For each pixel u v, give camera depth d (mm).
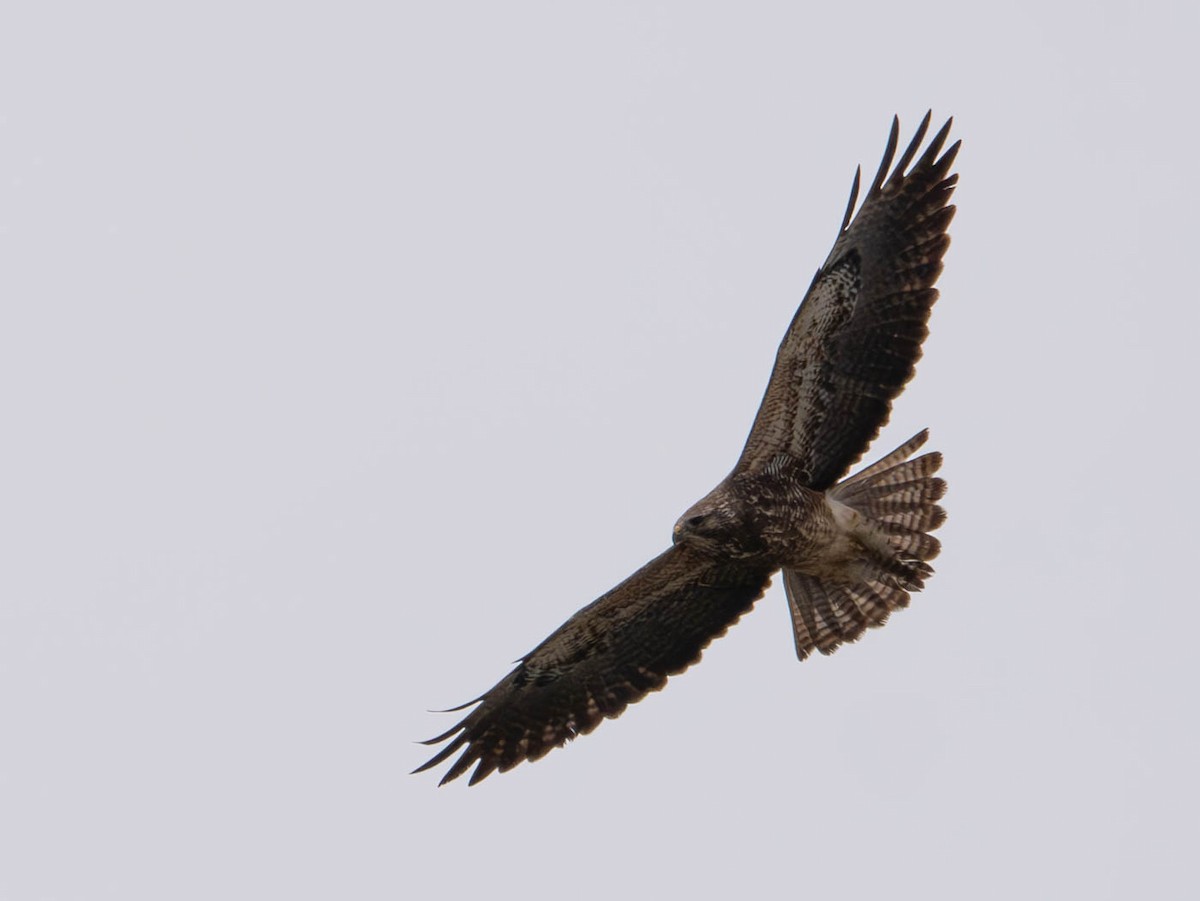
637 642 17719
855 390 15898
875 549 16609
